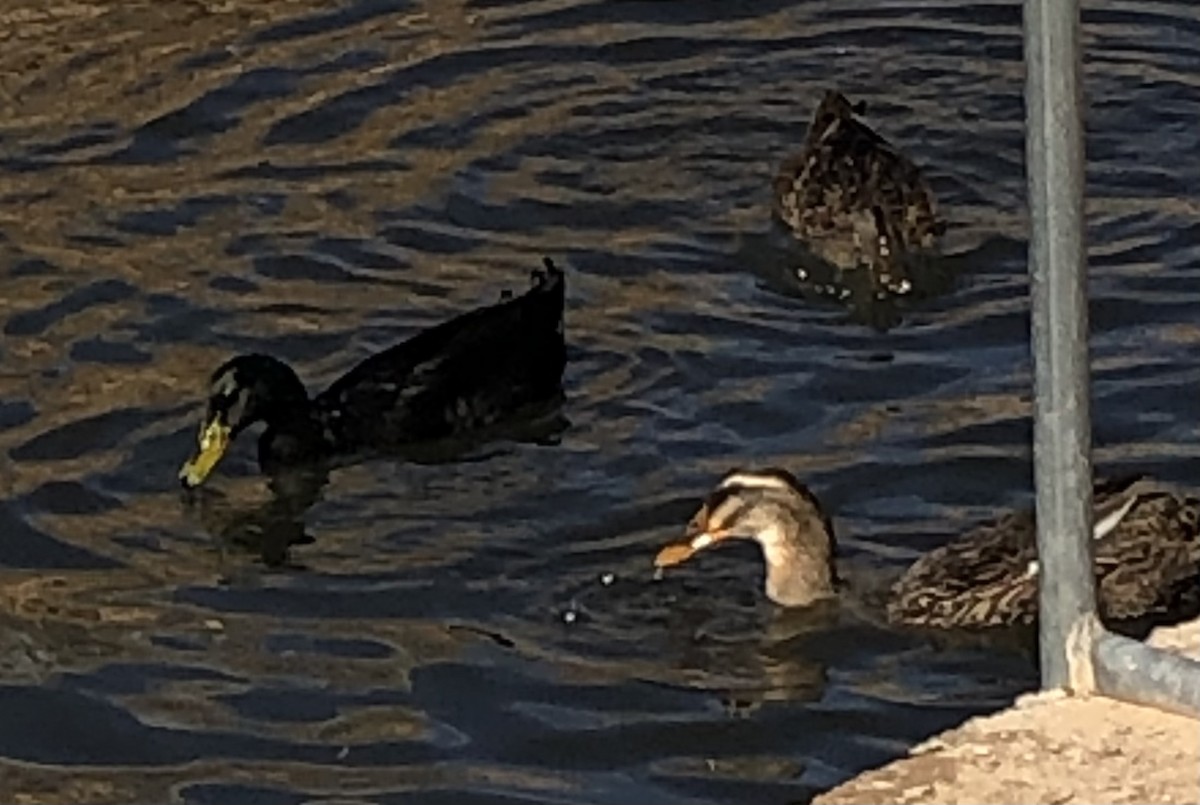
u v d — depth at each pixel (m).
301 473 14.15
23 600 12.73
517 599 12.65
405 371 14.59
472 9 18.84
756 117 17.44
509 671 11.97
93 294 15.54
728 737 11.46
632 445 14.01
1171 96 17.28
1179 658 5.73
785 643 12.27
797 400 14.30
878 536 13.07
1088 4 18.53
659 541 13.08
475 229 16.25
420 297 15.59
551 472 13.89
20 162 17.05
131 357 14.98
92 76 18.17
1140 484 13.27
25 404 14.47
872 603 12.54
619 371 14.71
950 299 15.33
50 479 13.83
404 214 16.39
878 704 11.75
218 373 14.23
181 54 18.39
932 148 17.00
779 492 12.62
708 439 13.98
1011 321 15.02
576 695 11.77
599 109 17.53
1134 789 5.66
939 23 18.39
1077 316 5.55
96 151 17.17
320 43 18.47
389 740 11.41
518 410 14.52
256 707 11.73
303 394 14.36
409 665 12.05
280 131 17.34
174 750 11.43
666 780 11.11
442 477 14.06
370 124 17.42
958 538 12.93
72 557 13.14
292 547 13.29
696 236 16.09
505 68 18.08
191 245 16.06
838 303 15.38
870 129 16.67
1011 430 13.81
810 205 15.90
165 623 12.51
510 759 11.28
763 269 15.73
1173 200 16.11
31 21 19.03
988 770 5.77
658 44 18.28
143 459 14.05
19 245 16.05
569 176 16.80
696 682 11.92
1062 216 5.50
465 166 16.91
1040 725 5.83
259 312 15.47
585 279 15.69
